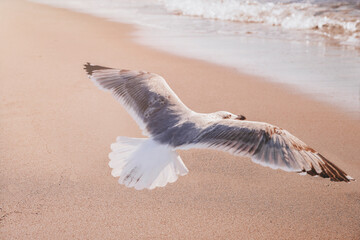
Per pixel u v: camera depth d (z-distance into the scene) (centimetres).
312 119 710
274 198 479
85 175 522
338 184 505
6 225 432
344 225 433
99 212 454
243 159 562
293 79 916
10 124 658
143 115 352
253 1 1841
